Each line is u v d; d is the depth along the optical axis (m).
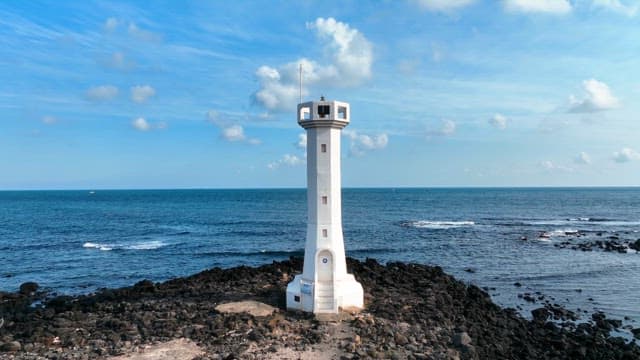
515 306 37.38
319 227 26.98
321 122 26.45
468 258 57.38
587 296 40.25
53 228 88.81
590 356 25.95
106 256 58.81
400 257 58.03
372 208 146.38
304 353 21.80
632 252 61.91
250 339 23.42
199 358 21.20
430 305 30.08
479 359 23.14
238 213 125.69
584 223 100.00
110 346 23.00
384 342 23.14
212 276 39.03
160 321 26.17
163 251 62.47
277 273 39.00
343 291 27.27
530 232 82.81
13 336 24.83
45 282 45.34
